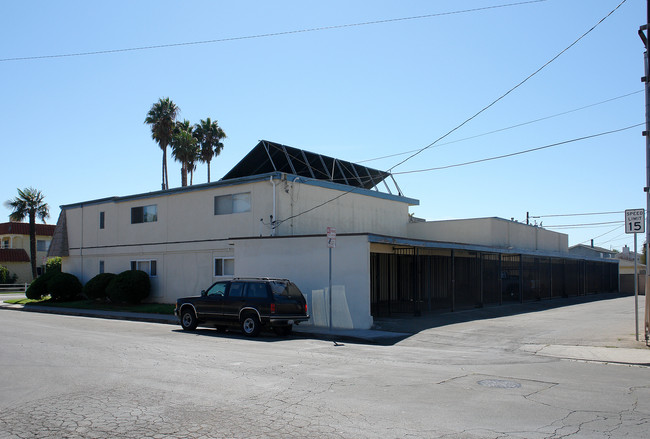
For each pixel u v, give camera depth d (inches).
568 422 259.4
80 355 452.8
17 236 2401.6
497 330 668.1
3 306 1167.6
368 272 704.4
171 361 425.7
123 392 317.1
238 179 933.2
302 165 1056.8
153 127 1979.6
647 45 530.0
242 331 637.9
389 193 1181.1
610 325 715.4
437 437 234.7
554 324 727.7
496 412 277.0
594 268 1685.5
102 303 1106.7
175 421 257.6
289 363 425.1
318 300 745.6
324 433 239.6
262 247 807.7
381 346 568.1
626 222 559.8
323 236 751.1
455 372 395.9
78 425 251.8
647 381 366.6
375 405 289.1
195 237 1007.0
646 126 530.3
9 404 289.9
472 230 1169.4
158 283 1069.1
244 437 234.4
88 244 1221.1
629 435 239.5
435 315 829.8
